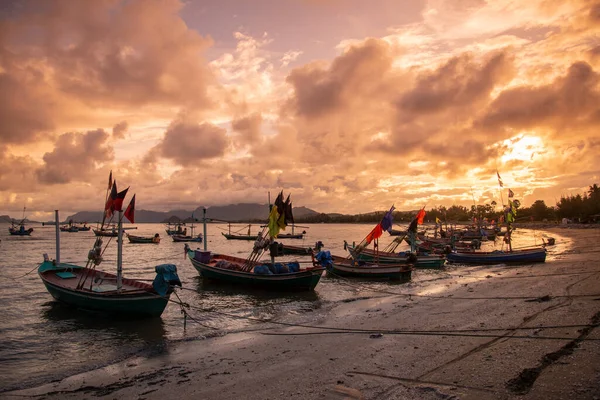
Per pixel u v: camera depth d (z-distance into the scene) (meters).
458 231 86.62
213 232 162.50
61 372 11.70
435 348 11.57
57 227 24.11
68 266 23.42
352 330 14.64
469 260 38.06
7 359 13.09
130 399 9.32
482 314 15.70
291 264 26.53
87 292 18.64
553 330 12.20
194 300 23.08
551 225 141.50
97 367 11.98
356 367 10.34
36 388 10.47
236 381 10.01
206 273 28.12
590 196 141.25
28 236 120.56
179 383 10.14
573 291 19.12
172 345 13.97
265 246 26.86
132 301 17.80
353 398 8.34
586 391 7.71
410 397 8.10
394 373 9.66
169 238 115.12
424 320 15.47
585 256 39.09
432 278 29.91
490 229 95.88
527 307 16.28
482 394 7.96
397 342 12.56
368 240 32.22
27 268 39.56
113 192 18.23
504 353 10.45
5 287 27.44
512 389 8.11
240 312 19.66
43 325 17.45
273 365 11.09
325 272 33.12
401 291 24.19
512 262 36.25
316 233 143.75
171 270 17.64
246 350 12.84
